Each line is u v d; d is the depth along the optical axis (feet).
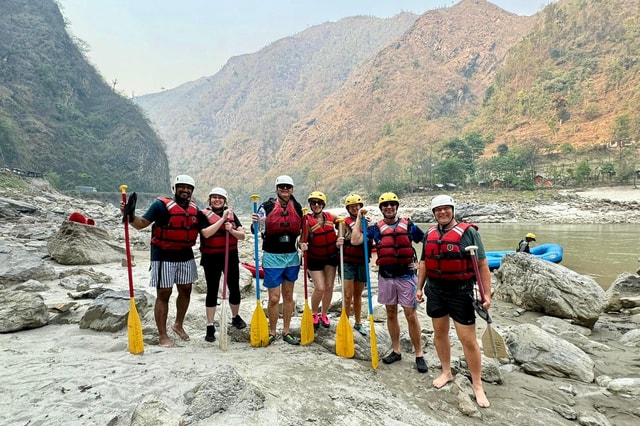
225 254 16.70
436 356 17.44
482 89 638.12
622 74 389.39
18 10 319.06
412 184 275.80
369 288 15.75
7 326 16.78
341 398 12.61
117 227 84.23
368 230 16.99
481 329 24.20
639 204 167.53
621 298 30.30
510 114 448.24
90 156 279.08
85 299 22.22
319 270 18.08
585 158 292.20
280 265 16.94
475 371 14.20
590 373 16.58
